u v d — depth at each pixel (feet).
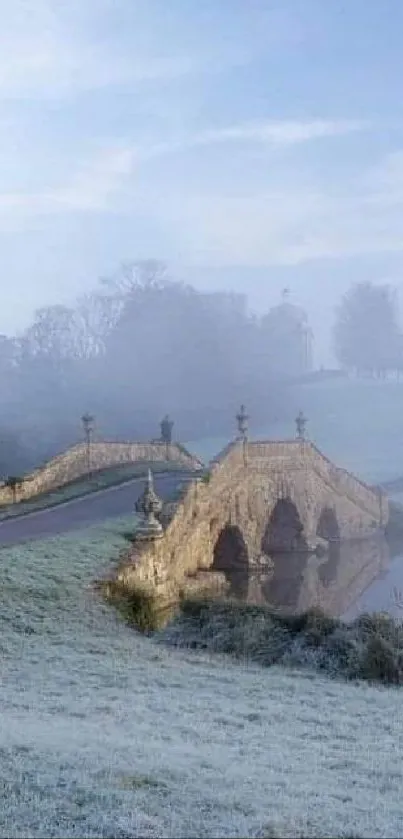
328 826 40.88
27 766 47.80
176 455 214.90
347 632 96.43
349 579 161.07
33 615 101.45
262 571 168.76
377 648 90.84
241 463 171.42
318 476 188.75
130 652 93.35
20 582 109.91
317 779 51.21
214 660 94.68
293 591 150.30
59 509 159.12
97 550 127.85
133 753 52.54
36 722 61.87
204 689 80.38
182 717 68.13
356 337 536.42
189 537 148.46
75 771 47.26
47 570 116.37
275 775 50.83
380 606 137.39
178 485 167.43
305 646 95.91
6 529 140.56
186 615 106.11
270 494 178.09
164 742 58.44
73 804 42.65
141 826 39.91
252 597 142.31
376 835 40.32
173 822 40.55
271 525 187.73
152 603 119.14
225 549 172.24
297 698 78.84
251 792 45.85
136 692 76.89
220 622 102.58
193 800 43.65
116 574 118.62
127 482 184.75
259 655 96.53
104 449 196.75
